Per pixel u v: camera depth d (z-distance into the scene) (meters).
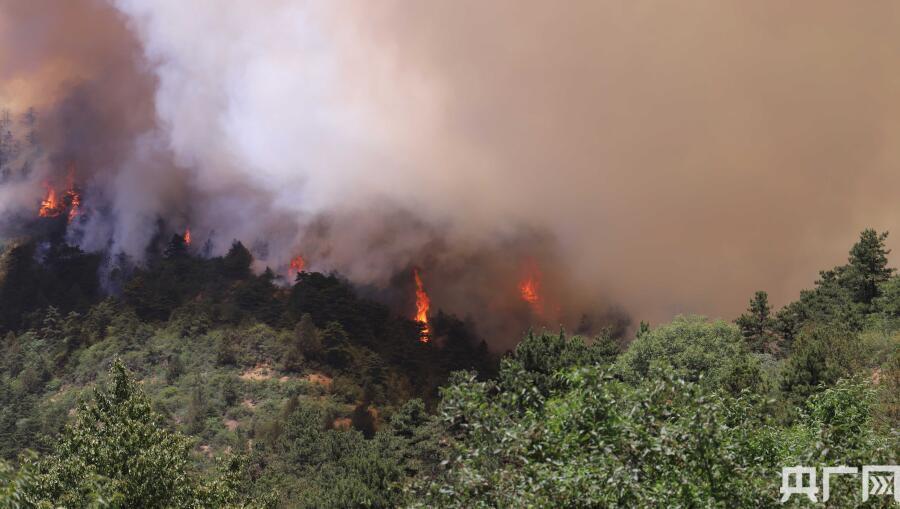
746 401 25.06
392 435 86.56
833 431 23.98
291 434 133.62
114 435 46.19
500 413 22.67
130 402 50.53
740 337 82.25
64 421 154.88
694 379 72.00
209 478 56.78
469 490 21.59
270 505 55.66
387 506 69.00
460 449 22.52
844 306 99.31
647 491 20.89
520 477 21.42
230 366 189.88
